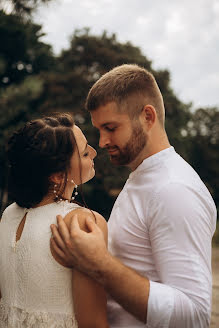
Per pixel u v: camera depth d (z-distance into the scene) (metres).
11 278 1.43
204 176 36.31
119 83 1.57
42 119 1.49
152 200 1.46
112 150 1.64
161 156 1.56
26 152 1.42
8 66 17.11
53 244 1.34
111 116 1.57
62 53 22.52
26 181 1.44
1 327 1.45
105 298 1.40
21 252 1.40
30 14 7.11
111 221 1.65
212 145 37.50
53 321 1.33
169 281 1.34
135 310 1.31
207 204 1.43
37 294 1.36
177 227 1.36
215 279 6.68
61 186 1.47
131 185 1.61
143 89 1.59
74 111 19.33
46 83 19.19
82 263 1.30
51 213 1.41
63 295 1.35
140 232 1.50
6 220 1.54
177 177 1.45
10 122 13.59
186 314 1.28
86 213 1.41
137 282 1.31
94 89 1.62
